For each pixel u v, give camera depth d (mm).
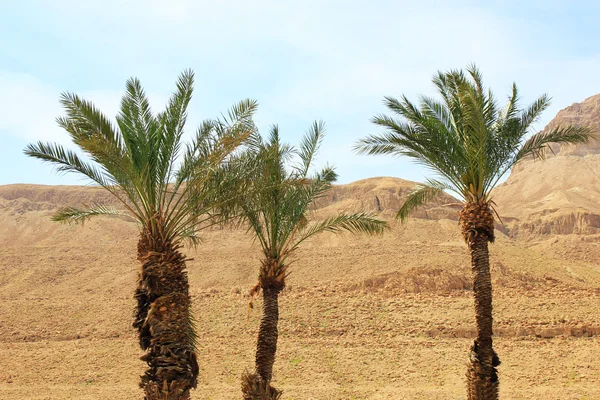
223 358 34969
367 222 18609
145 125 15219
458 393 27703
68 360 35750
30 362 35562
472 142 17281
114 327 42906
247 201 16609
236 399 27984
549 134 18516
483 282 17672
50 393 30031
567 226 111625
